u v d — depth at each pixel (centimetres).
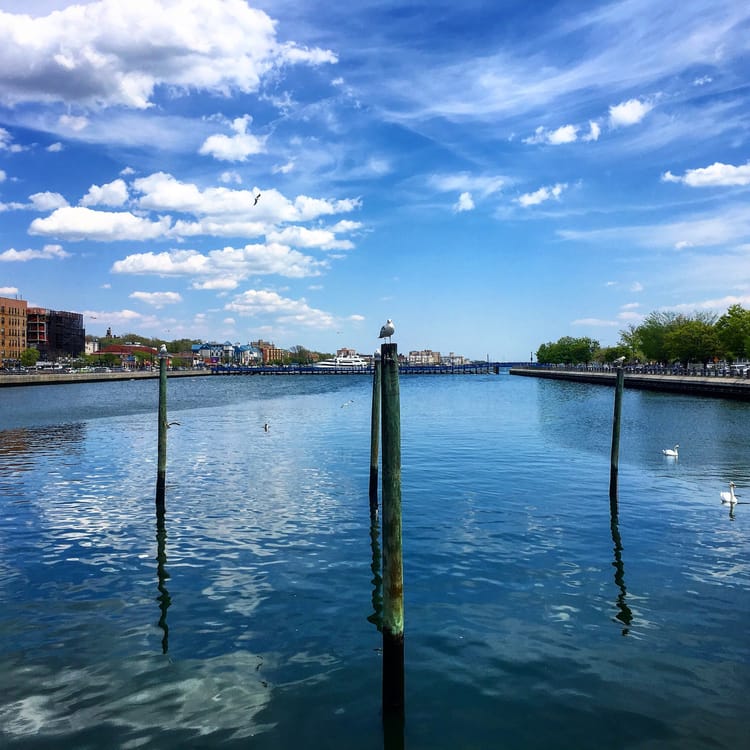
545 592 1318
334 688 962
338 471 2714
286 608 1255
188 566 1507
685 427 4234
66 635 1145
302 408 6538
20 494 2305
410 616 1202
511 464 2803
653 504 2066
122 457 3167
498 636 1120
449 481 2427
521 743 827
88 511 2044
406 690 953
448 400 7481
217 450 3369
